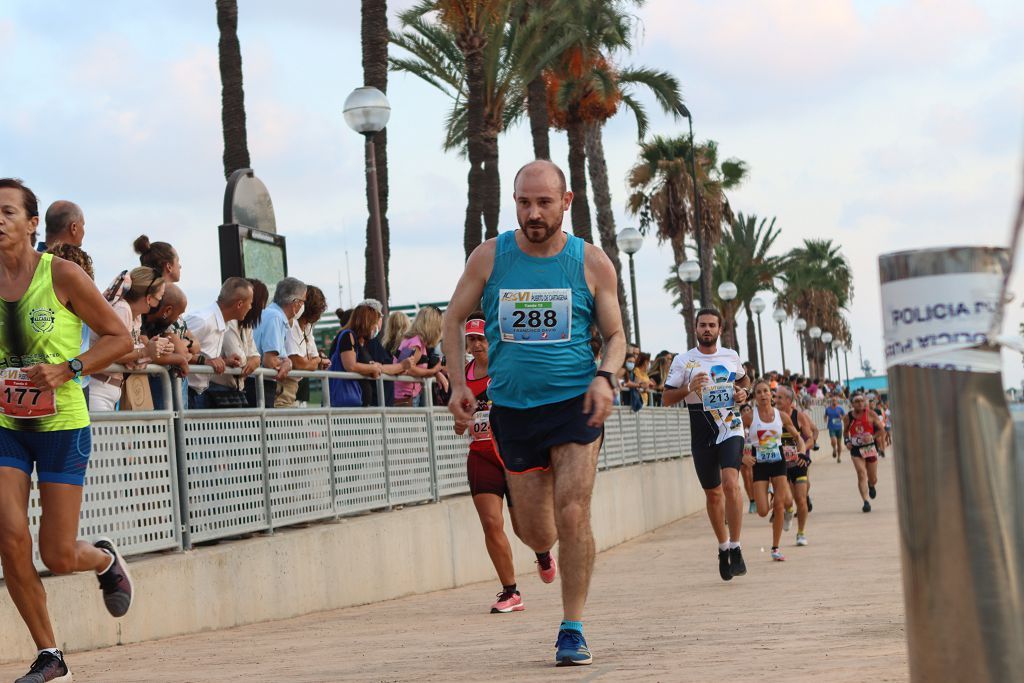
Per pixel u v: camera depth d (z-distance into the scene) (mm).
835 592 9695
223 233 14727
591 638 6895
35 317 5387
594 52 31688
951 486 2416
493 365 5637
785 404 16984
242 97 21750
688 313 48844
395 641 7305
